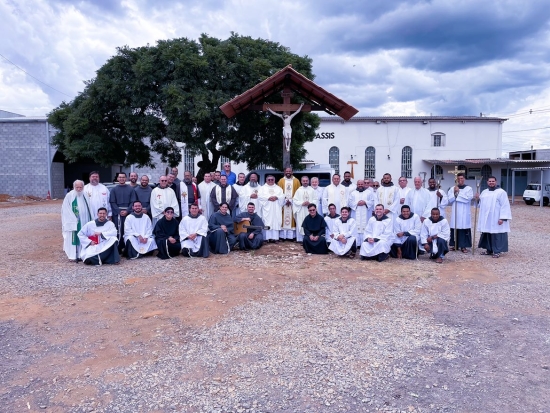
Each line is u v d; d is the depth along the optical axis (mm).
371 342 4832
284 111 11680
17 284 7340
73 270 8352
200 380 4023
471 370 4188
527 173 36812
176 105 13336
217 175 11039
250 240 10141
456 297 6539
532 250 10633
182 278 7629
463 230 10383
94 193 9633
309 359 4410
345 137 35812
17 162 29156
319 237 9773
